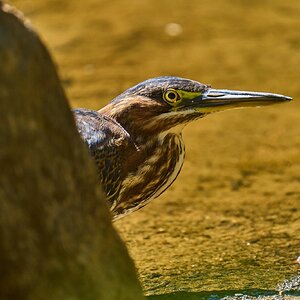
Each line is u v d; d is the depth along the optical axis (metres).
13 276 7.29
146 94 12.33
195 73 21.66
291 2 26.30
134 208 12.63
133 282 8.23
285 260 12.23
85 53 22.95
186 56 22.67
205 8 25.75
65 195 7.65
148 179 12.40
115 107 12.28
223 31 24.25
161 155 12.42
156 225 13.84
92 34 24.03
